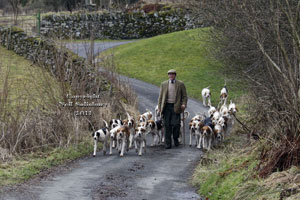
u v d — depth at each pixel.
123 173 9.62
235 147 11.18
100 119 14.33
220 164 9.66
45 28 35.75
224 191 7.88
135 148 12.23
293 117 7.73
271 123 8.40
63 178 9.08
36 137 11.91
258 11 8.30
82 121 13.79
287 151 7.72
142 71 30.25
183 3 21.23
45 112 13.56
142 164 10.61
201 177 9.06
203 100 21.19
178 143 13.20
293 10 8.51
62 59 15.36
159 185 8.73
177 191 8.37
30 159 10.59
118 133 11.65
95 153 11.76
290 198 6.34
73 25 38.12
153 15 42.78
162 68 30.80
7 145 11.07
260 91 9.17
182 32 38.97
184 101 12.88
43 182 8.70
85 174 9.48
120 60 32.94
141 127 11.83
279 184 7.07
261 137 9.12
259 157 8.67
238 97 21.73
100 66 19.84
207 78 27.47
